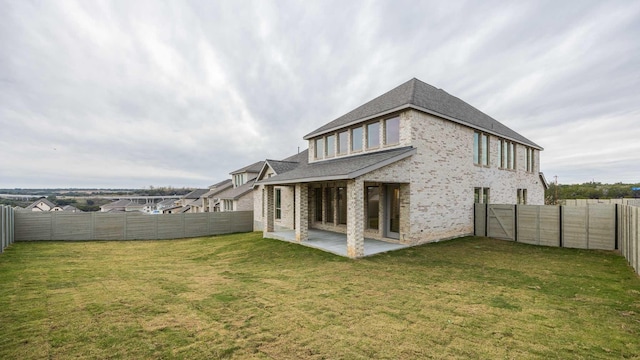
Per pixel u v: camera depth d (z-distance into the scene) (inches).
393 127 508.4
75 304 234.4
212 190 1503.4
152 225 799.1
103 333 176.9
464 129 581.0
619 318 197.0
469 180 592.7
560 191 1820.9
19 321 196.9
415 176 477.4
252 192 1051.9
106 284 302.7
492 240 544.1
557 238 492.1
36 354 151.0
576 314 204.5
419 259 393.1
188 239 786.8
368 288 269.6
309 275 324.5
